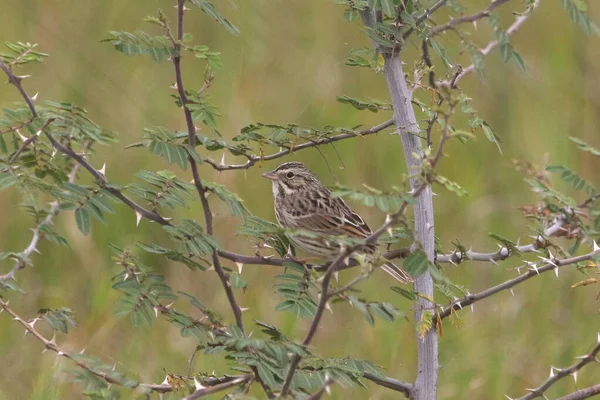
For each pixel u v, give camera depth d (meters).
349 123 14.89
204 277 13.24
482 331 12.52
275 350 6.12
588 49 16.02
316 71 15.59
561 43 15.97
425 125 10.94
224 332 7.05
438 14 16.09
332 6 16.16
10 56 7.13
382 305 6.38
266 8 16.45
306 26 16.42
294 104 15.23
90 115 14.80
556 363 12.06
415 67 8.45
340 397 11.41
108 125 14.72
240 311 7.24
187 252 6.91
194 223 7.16
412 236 6.69
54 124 6.93
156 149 6.86
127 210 13.76
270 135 8.15
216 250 7.07
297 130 8.15
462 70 8.11
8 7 15.88
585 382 11.80
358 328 12.63
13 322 12.33
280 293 6.87
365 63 8.19
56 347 6.90
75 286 13.04
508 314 12.74
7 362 11.84
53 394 10.16
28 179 6.72
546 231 8.10
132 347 11.95
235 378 7.29
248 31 16.16
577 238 7.96
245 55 15.89
